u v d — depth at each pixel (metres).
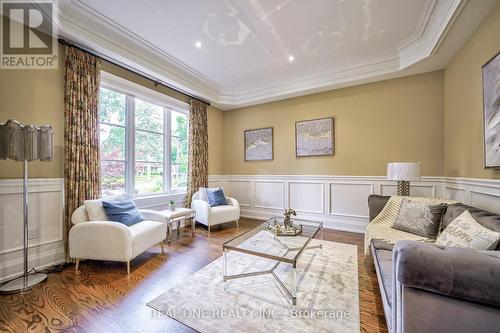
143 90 3.40
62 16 2.25
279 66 3.54
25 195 2.01
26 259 2.02
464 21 2.09
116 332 1.41
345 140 3.81
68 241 2.44
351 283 1.99
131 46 2.89
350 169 3.78
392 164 2.81
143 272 2.25
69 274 2.21
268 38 2.79
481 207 2.12
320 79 3.75
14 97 2.18
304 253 2.72
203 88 4.24
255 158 4.77
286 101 4.42
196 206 3.84
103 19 2.41
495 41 1.89
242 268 2.32
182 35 2.71
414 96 3.30
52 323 1.50
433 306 0.89
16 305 1.70
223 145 5.23
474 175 2.26
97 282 2.05
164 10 2.28
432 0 2.13
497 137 1.80
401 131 3.39
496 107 1.82
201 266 2.39
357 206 3.72
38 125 2.31
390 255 1.76
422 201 2.35
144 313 1.60
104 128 3.06
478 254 0.87
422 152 3.25
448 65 2.93
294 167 4.33
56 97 2.45
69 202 2.48
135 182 3.45
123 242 2.18
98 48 2.63
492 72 1.87
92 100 2.69
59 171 2.48
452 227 1.59
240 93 4.60
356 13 2.33
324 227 3.98
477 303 0.83
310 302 1.71
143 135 3.61
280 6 2.23
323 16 2.38
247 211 4.90
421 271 0.89
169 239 3.16
